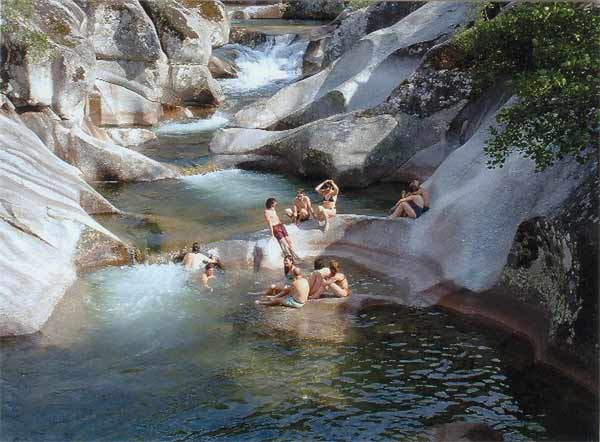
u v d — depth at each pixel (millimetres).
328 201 14055
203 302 11641
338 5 34812
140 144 19672
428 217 13211
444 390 9492
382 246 13297
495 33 15609
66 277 11773
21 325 10391
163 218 14484
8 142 13945
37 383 9469
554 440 8508
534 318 10625
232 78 27297
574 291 9602
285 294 11727
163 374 9742
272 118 20812
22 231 11844
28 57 15766
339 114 18188
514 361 10133
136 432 8594
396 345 10531
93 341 10461
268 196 16234
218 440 8461
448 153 17016
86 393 9297
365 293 12102
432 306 11695
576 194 10180
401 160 17328
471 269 11766
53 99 16500
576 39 11984
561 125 10594
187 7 25250
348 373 9836
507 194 12086
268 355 10219
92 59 17188
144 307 11430
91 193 14500
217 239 13508
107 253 12695
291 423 8789
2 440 8375
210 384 9547
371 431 8656
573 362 9477
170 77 22594
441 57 17203
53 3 17453
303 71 28281
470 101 16938
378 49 20328
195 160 18438
